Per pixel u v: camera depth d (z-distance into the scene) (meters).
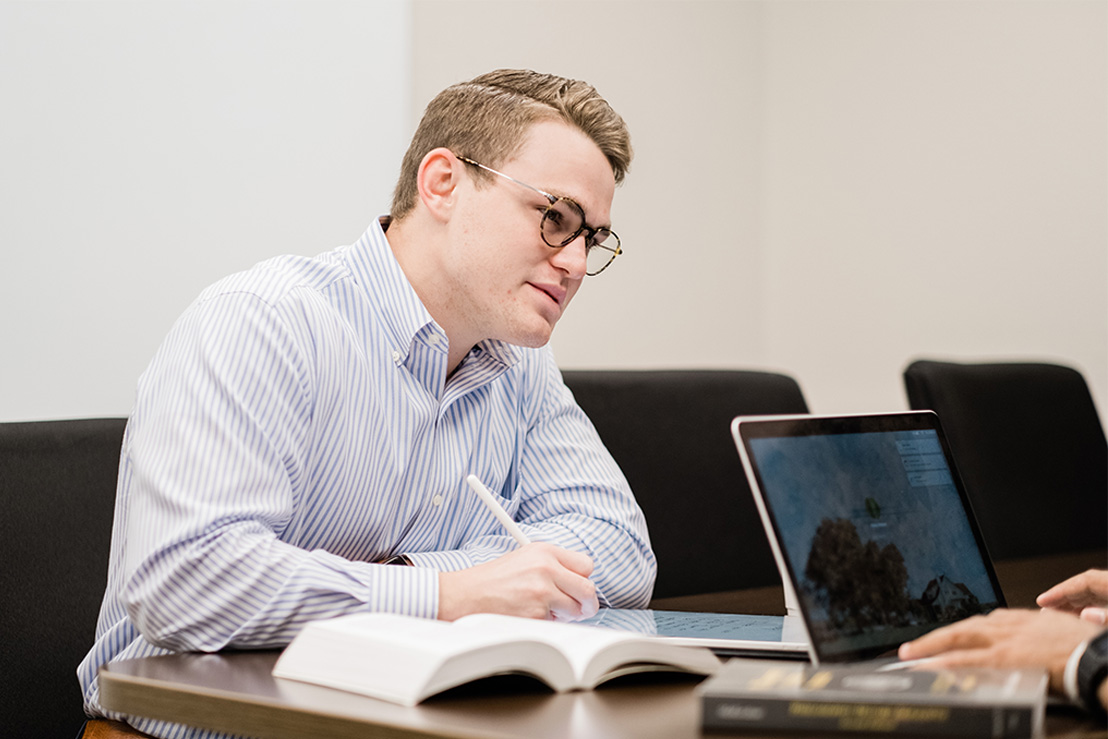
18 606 1.26
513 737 0.62
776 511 0.79
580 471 1.44
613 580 1.31
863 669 0.71
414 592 0.95
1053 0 2.81
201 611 0.95
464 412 1.34
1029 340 2.86
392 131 2.26
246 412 1.06
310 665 0.78
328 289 1.25
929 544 0.91
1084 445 2.20
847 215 3.23
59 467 1.34
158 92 1.94
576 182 1.19
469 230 1.22
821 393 3.29
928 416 1.00
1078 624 0.75
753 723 0.63
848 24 3.22
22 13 1.79
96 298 1.87
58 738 1.27
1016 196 2.88
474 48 2.51
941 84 3.03
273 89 2.09
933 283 3.05
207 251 2.00
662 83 3.00
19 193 1.78
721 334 3.21
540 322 1.23
